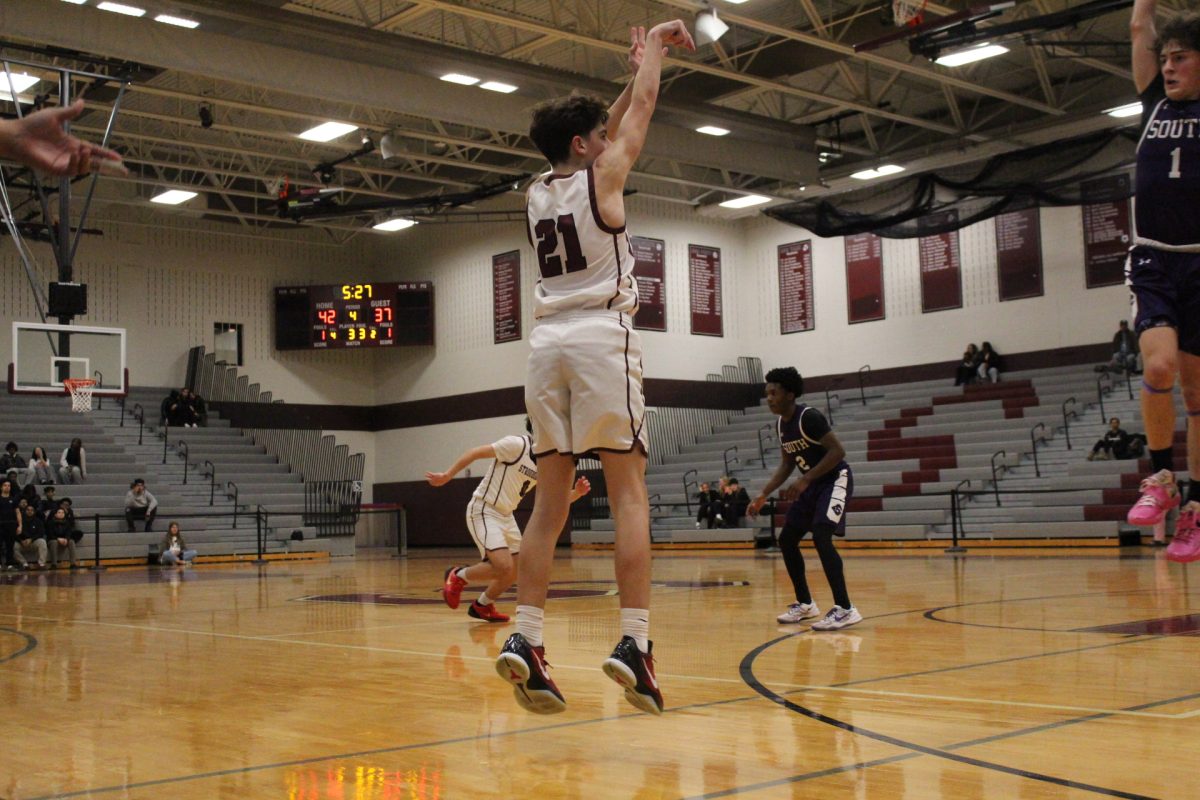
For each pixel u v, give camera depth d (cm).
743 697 436
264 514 2142
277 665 582
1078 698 417
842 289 2494
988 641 604
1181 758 317
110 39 1334
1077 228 2159
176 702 463
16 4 1279
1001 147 1902
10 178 2166
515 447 800
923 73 1686
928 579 1138
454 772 320
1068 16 1398
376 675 534
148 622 876
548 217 344
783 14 1680
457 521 2623
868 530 1950
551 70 1633
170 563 2002
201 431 2503
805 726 374
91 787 310
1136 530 1675
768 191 2170
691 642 634
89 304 2516
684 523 2231
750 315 2647
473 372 2602
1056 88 1916
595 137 353
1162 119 346
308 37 1462
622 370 334
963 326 2305
